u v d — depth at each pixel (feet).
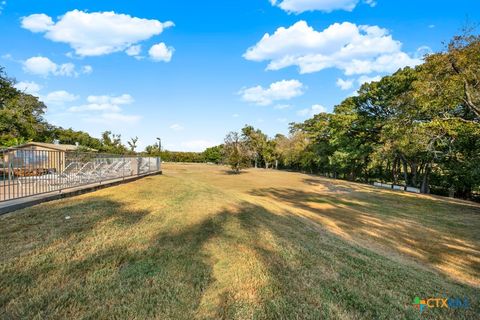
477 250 21.53
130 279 8.35
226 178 96.27
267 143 194.90
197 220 17.51
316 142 134.41
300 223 23.25
